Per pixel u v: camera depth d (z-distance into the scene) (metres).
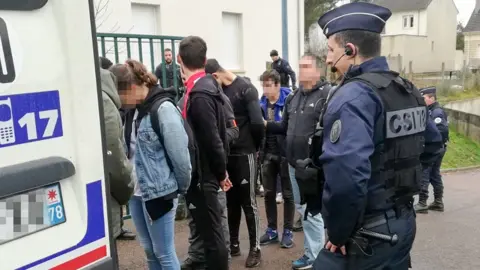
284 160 4.32
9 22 1.40
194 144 3.04
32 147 1.46
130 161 3.03
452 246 4.81
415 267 4.25
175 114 2.75
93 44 1.65
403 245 2.13
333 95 2.08
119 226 2.91
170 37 5.04
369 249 2.04
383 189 2.03
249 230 3.99
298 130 3.69
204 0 12.27
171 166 2.80
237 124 3.77
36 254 1.48
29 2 1.44
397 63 27.62
